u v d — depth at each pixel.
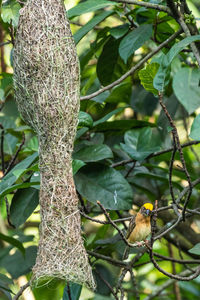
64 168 6.55
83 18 12.07
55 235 6.35
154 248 11.27
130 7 9.06
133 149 8.46
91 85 9.75
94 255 7.86
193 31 7.80
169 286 10.22
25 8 6.76
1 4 8.38
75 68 6.80
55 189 6.45
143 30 7.94
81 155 7.85
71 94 6.71
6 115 10.23
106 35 8.82
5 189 6.72
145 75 6.56
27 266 9.03
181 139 10.93
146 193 9.59
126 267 7.66
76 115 6.79
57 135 6.57
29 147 8.70
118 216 9.19
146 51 10.88
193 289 10.66
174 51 6.34
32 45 6.62
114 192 7.64
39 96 6.59
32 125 6.79
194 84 5.73
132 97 10.76
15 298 7.15
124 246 8.63
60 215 6.41
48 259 6.30
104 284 8.69
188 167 9.66
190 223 9.56
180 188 8.90
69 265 6.30
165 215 9.50
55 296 8.44
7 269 8.98
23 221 7.80
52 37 6.65
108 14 8.00
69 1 11.25
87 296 9.42
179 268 11.31
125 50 7.84
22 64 6.68
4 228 9.88
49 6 6.73
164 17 8.11
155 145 8.58
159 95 5.96
